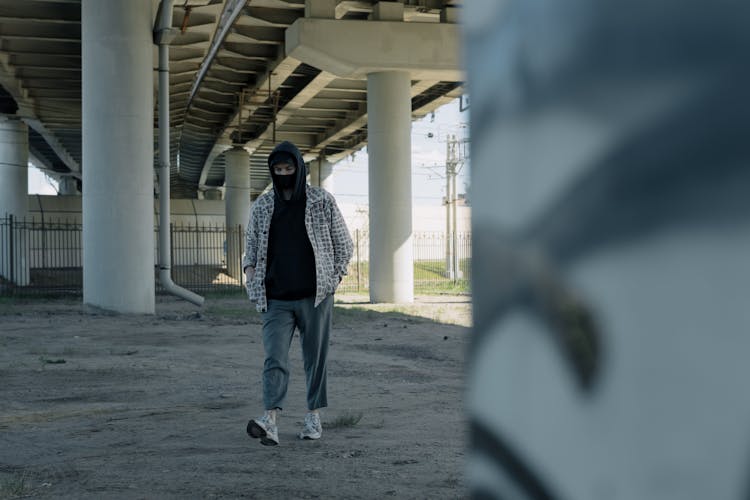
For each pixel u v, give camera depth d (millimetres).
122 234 20172
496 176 866
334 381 9320
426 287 42562
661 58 708
